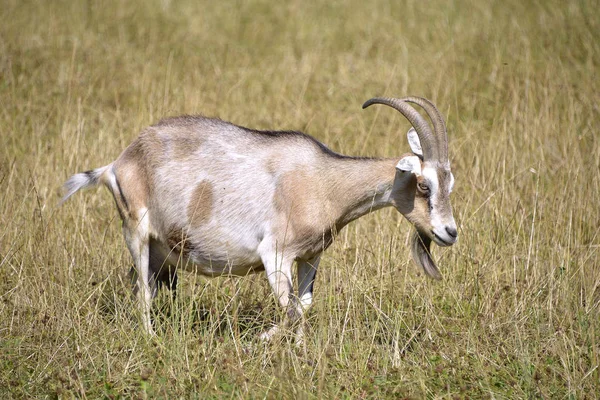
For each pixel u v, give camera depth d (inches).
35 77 1658.5
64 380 764.6
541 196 1190.3
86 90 1603.1
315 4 2337.6
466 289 983.0
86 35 1927.9
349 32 2092.8
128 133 1393.9
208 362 797.9
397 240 1059.9
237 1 2346.2
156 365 808.3
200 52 1926.7
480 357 824.3
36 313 893.2
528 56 1692.9
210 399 749.3
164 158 922.1
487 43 1877.5
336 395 754.2
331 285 902.4
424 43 1969.7
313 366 797.9
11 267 983.0
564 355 813.2
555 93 1542.8
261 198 895.1
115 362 815.1
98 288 938.7
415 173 859.4
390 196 884.6
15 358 813.9
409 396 742.5
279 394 735.7
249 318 925.8
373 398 765.3
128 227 946.1
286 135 914.7
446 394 752.3
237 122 1491.1
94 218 1155.3
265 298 968.9
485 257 1046.4
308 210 882.8
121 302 962.7
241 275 953.5
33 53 1784.0
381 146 1390.3
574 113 1473.9
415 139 901.8
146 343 837.8
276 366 791.7
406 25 2126.0
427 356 845.2
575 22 1913.1
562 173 1221.1
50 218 1080.8
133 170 936.9
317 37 2068.2
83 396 740.0
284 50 1967.3
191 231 916.0
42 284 927.7
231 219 903.7
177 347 819.4
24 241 1029.2
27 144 1386.6
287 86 1706.4
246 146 914.1
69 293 919.0
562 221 1110.4
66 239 1066.1
